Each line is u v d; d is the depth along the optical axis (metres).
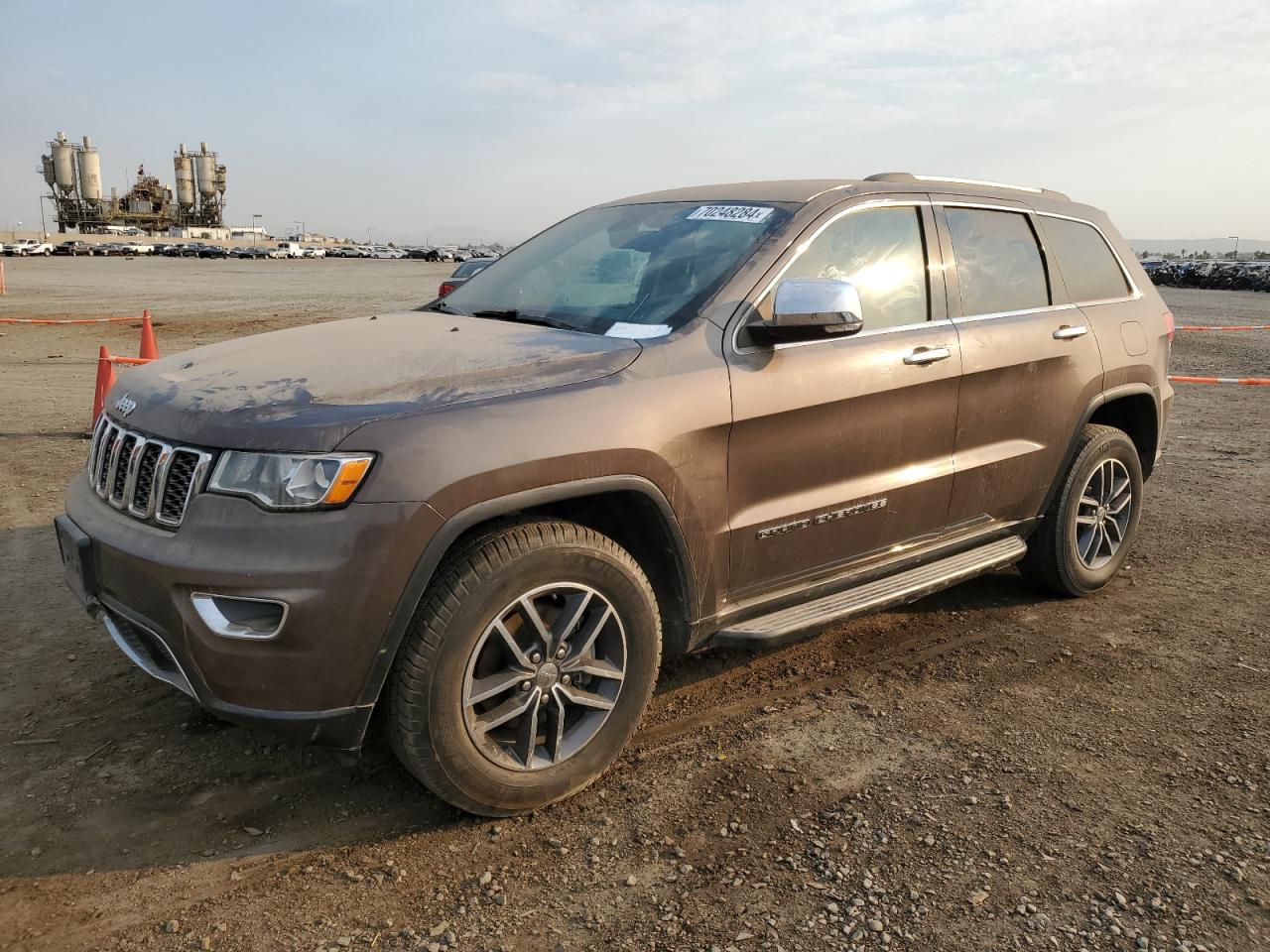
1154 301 4.88
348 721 2.48
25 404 9.52
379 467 2.40
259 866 2.57
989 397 3.88
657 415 2.84
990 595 4.70
